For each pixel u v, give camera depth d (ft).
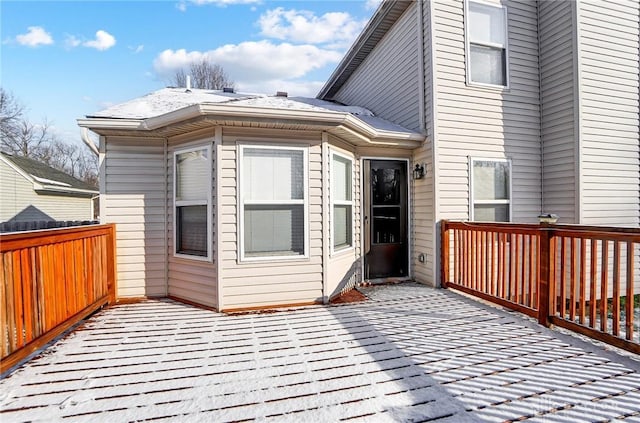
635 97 18.88
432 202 17.54
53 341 10.75
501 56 18.88
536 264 12.63
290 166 14.58
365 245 18.80
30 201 45.62
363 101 25.82
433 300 15.29
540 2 19.42
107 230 14.64
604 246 10.18
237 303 13.99
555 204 18.69
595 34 17.99
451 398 7.43
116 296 15.37
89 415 6.94
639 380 8.18
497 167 18.71
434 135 17.39
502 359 9.33
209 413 6.98
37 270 9.82
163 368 8.93
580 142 17.54
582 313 10.79
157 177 15.97
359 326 12.01
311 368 8.87
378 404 7.23
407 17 19.70
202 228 14.67
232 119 13.10
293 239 14.66
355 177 18.44
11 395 7.65
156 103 18.20
